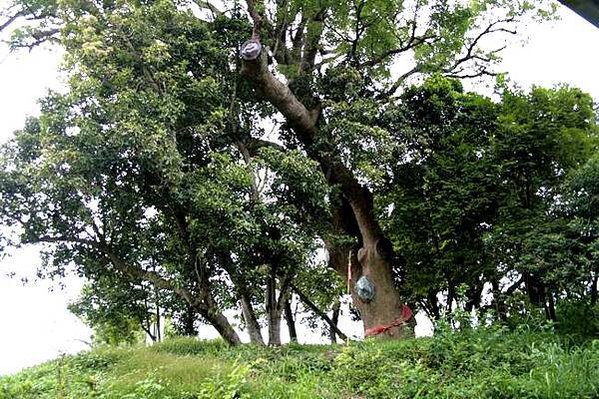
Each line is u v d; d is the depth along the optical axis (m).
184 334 19.86
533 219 14.51
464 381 9.13
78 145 13.98
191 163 16.67
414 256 19.66
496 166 16.14
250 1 17.36
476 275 17.02
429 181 17.92
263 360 11.41
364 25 19.78
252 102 18.77
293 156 15.77
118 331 20.92
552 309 14.16
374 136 17.00
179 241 16.06
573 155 15.84
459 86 21.20
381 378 9.79
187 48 16.69
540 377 8.30
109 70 14.88
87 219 14.40
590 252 12.40
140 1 16.88
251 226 14.29
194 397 8.95
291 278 16.45
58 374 9.74
